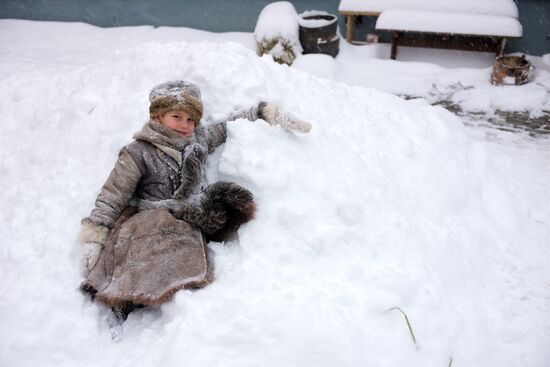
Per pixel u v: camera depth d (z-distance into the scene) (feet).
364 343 8.02
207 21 31.01
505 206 12.55
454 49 26.23
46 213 10.18
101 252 8.99
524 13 26.20
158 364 7.75
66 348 8.19
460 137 14.44
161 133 9.21
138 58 12.00
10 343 8.17
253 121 10.32
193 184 9.16
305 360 7.68
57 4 32.24
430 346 8.30
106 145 10.82
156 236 8.71
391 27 24.90
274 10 26.02
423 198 11.57
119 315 8.96
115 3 31.55
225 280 8.75
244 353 7.79
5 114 13.34
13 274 9.27
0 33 30.40
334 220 9.44
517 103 21.63
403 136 12.76
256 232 9.21
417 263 9.33
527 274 10.82
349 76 24.97
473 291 10.15
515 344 9.09
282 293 8.45
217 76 10.90
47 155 11.62
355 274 8.80
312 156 10.16
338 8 28.17
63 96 12.76
